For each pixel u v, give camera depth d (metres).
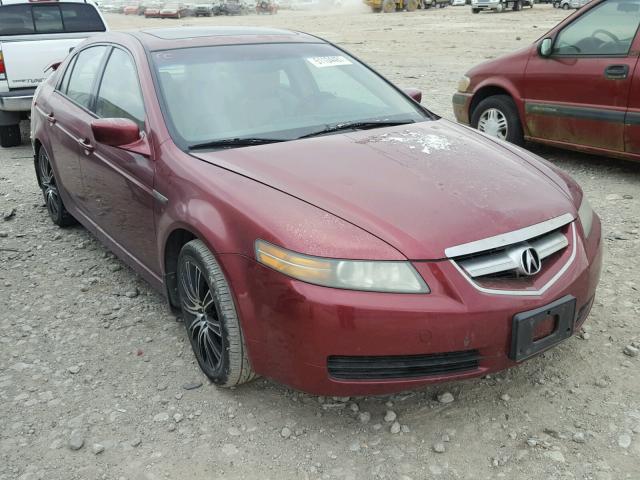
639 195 5.75
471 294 2.57
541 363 3.28
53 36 8.82
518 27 26.58
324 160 3.17
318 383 2.66
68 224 5.52
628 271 4.26
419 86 12.27
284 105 3.77
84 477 2.64
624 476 2.53
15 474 2.67
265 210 2.79
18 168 7.67
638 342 3.42
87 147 4.21
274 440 2.82
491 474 2.58
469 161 3.24
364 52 19.95
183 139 3.44
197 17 66.44
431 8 53.09
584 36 6.21
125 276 4.54
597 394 3.03
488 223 2.72
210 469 2.67
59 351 3.59
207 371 3.19
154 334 3.74
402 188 2.90
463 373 2.64
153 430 2.91
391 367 2.59
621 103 5.90
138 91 3.79
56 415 3.03
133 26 47.62
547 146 7.61
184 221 3.08
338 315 2.53
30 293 4.32
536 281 2.74
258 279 2.72
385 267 2.56
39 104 5.40
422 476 2.58
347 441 2.80
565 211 2.98
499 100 7.16
